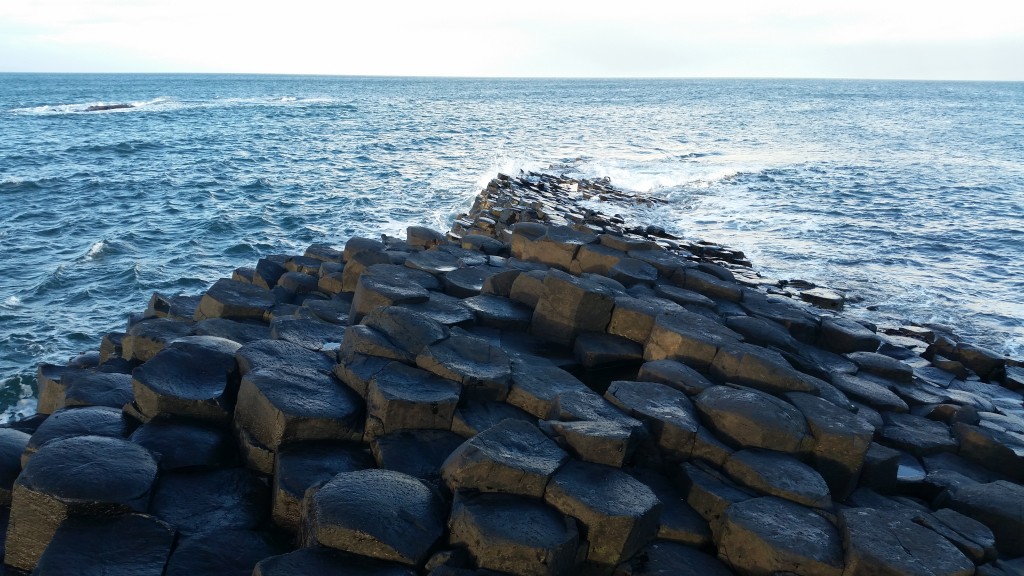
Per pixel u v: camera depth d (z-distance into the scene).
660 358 8.28
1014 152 42.94
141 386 6.53
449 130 56.47
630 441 6.08
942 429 8.14
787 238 21.16
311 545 4.97
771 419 6.53
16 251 20.28
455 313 8.82
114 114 65.50
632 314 8.76
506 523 5.02
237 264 19.86
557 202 23.25
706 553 5.62
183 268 19.31
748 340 9.35
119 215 24.53
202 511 5.62
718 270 12.48
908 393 9.11
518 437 5.84
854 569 5.05
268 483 6.17
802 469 6.18
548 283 8.89
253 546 5.37
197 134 49.44
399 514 5.07
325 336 8.20
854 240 21.00
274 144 44.41
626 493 5.42
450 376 6.88
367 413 6.53
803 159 39.00
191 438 6.29
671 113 82.31
